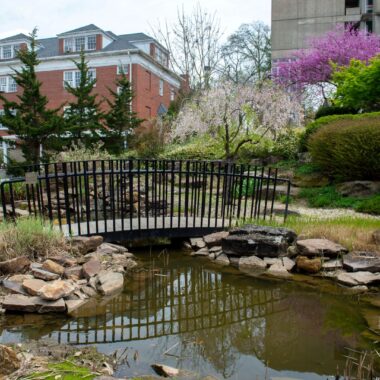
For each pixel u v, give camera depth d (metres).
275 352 3.11
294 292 4.57
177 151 14.29
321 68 18.27
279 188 10.93
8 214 7.86
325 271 5.15
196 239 6.63
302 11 25.08
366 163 9.50
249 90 12.41
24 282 4.09
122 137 17.81
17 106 14.48
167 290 4.63
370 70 10.87
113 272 4.89
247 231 5.92
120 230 6.27
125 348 3.12
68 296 4.12
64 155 12.42
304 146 12.72
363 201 8.86
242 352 3.11
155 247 6.71
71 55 27.55
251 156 13.84
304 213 8.55
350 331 3.49
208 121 12.62
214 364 2.91
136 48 26.52
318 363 2.93
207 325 3.67
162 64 27.92
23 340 3.21
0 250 4.57
